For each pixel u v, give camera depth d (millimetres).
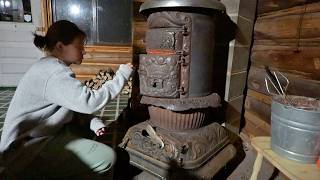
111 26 3803
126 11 3787
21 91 1106
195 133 1481
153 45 1462
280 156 1063
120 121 2406
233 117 2055
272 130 1109
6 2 3676
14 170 1107
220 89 2021
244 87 2082
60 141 1202
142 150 1483
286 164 998
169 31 1372
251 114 2023
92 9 3715
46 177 1182
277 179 1546
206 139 1467
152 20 1464
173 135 1437
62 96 1071
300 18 1478
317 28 1355
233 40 1851
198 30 1397
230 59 1891
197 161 1340
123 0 3742
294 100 1146
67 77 1085
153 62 1409
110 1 3723
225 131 1698
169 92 1411
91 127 1443
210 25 1462
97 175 1220
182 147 1333
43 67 1097
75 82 1094
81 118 1443
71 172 1201
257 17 1941
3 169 1174
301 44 1474
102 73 3588
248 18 1891
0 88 3754
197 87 1464
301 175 919
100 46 3811
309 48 1410
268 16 1800
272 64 1739
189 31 1368
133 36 2096
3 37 3664
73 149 1200
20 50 3760
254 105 1970
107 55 3844
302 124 959
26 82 1100
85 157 1198
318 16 1349
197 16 1384
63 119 1202
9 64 3781
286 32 1596
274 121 1083
